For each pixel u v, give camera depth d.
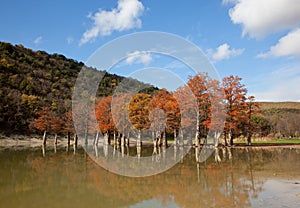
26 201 8.14
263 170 13.48
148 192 9.23
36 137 46.59
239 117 29.97
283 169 13.69
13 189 9.70
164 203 7.88
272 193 8.73
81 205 7.77
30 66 66.88
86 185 10.38
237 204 7.61
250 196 8.42
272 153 22.42
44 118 37.06
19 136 45.62
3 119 46.03
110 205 7.71
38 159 19.53
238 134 36.72
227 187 9.80
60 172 13.42
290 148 27.48
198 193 9.00
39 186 10.19
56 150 28.45
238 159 18.48
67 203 7.93
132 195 8.83
